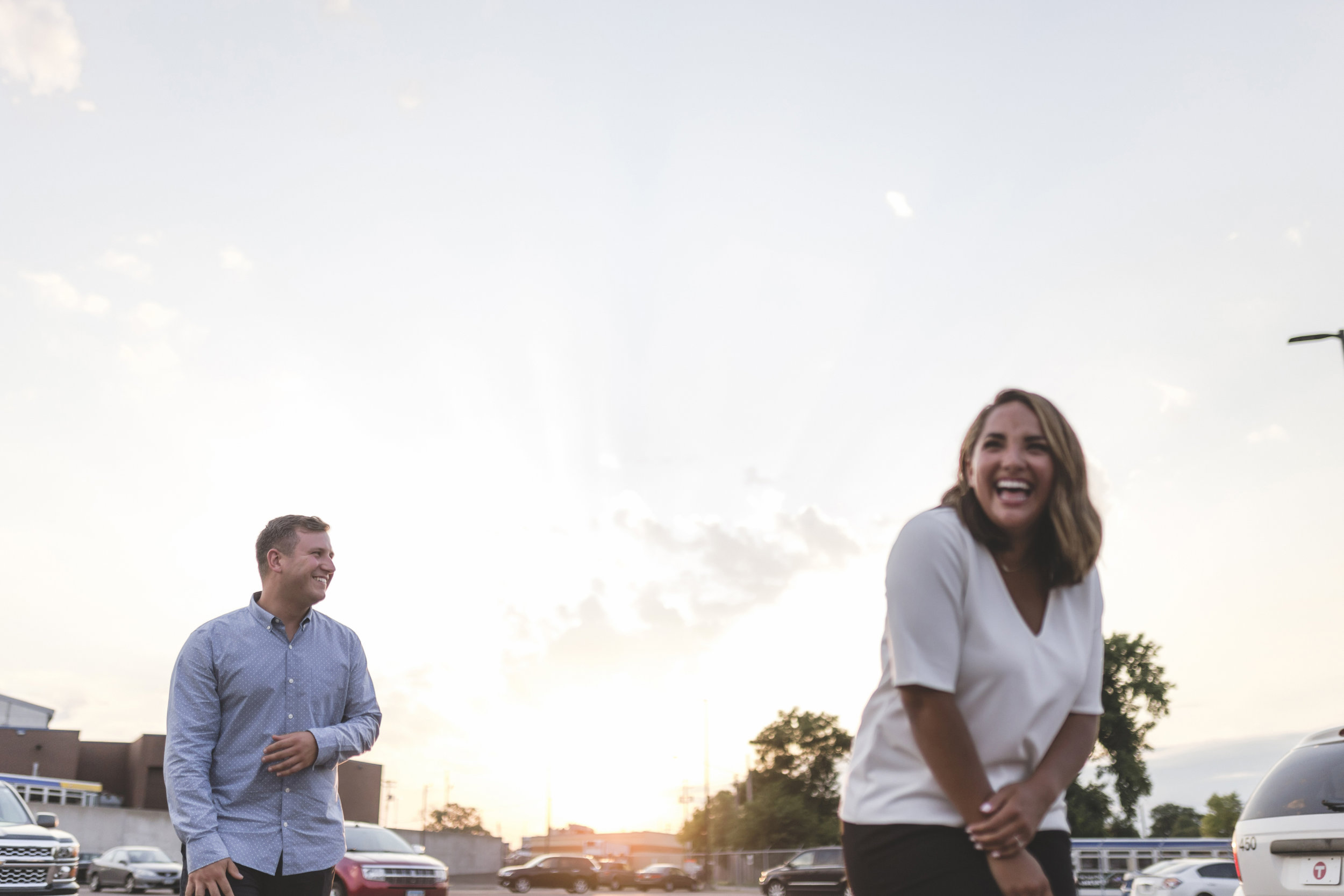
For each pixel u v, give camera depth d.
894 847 1.71
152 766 60.22
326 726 3.50
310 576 3.46
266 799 3.30
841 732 77.31
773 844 64.75
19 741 63.69
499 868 59.28
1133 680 37.12
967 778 1.62
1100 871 26.30
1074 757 1.76
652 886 44.56
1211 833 56.38
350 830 14.32
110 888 28.77
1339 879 4.19
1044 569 1.79
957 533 1.72
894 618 1.69
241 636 3.41
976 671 1.71
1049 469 1.72
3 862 10.59
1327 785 4.36
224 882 3.08
